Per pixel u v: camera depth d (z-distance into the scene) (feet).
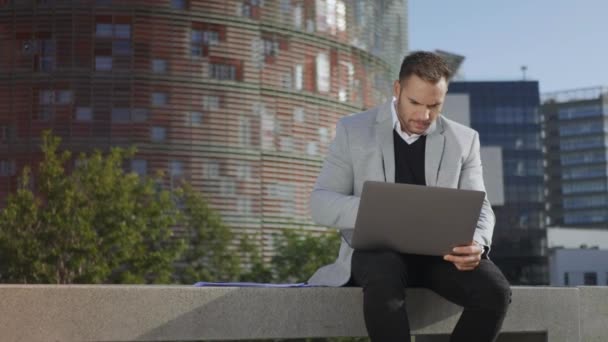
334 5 111.96
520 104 333.21
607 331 12.51
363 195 10.20
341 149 11.82
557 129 454.40
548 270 326.65
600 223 437.99
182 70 99.14
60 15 98.22
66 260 79.36
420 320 11.44
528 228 329.31
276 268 95.09
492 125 332.19
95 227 81.15
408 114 10.93
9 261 77.56
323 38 109.81
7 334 9.90
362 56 115.96
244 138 100.68
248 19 103.09
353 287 11.21
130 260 81.05
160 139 97.35
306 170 105.29
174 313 10.48
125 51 98.22
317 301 11.05
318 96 108.06
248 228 98.94
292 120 104.94
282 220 101.60
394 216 10.29
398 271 10.07
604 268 290.97
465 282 10.36
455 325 11.20
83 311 10.16
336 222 11.07
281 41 105.60
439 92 10.69
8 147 96.58
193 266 93.20
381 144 11.54
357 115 12.09
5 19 98.73
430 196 10.18
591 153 445.78
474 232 10.61
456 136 11.69
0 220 79.25
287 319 10.91
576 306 12.26
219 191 98.27
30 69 97.66
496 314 10.25
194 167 97.81
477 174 11.68
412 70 10.72
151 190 86.12
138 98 97.50
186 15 99.96
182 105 98.68
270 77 103.86
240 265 96.12
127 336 10.30
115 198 82.17
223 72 101.09
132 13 98.58
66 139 96.17
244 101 101.55
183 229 93.76
